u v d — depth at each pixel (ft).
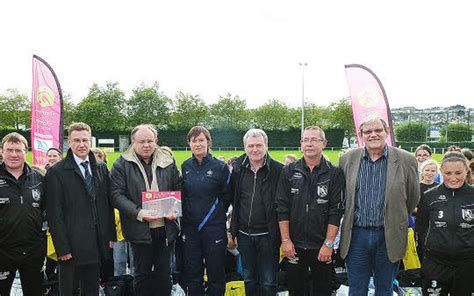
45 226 17.97
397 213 14.39
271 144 198.18
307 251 15.37
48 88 38.06
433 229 14.99
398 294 18.88
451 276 14.70
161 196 15.72
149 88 235.40
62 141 39.01
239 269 20.02
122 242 20.95
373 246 14.74
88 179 15.38
